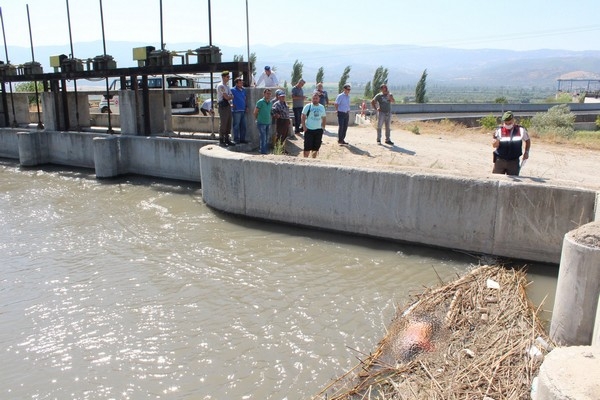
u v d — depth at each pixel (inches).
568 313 224.2
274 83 637.9
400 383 203.0
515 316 247.0
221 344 243.0
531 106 1731.1
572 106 1781.5
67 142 703.7
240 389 210.1
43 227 426.3
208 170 456.4
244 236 392.8
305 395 204.2
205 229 410.9
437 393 191.8
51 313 277.7
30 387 217.3
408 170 363.6
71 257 357.4
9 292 304.2
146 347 242.8
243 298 288.8
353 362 224.4
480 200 336.2
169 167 601.6
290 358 229.6
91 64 692.1
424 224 358.0
